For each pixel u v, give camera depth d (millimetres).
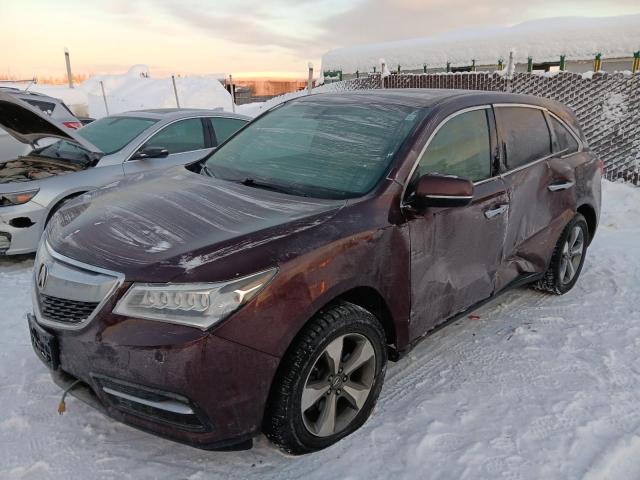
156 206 2945
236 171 3545
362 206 2854
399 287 2959
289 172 3340
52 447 2695
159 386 2266
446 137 3381
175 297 2277
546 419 2939
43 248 2846
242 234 2533
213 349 2258
